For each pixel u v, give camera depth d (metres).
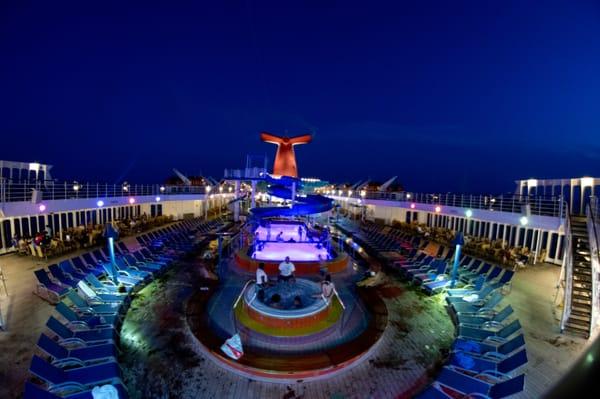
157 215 30.53
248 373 7.60
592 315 9.25
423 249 18.33
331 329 9.72
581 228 13.24
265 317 9.62
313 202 19.06
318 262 15.04
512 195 20.86
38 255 15.34
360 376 7.74
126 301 10.94
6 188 15.78
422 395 6.25
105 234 12.04
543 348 8.72
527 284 13.43
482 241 19.72
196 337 8.77
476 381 6.52
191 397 6.99
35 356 6.26
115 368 6.73
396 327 10.02
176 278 13.84
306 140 25.95
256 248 17.19
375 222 33.09
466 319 9.66
